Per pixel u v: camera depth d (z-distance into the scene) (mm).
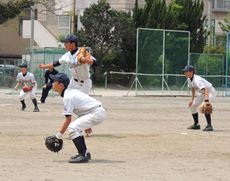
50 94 52938
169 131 26844
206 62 63312
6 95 52625
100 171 16203
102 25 74688
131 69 76062
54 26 89750
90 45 74875
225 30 90625
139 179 15078
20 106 40156
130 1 85375
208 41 91562
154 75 58594
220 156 19469
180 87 59250
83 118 17625
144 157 19031
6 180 14617
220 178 15500
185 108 42188
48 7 76625
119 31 75062
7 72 65312
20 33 92438
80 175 15500
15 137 23531
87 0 85125
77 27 85188
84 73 20797
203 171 16531
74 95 17594
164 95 58375
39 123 29375
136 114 36406
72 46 19781
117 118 33344
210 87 27500
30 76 36906
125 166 17141
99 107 17766
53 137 17547
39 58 58094
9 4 73562
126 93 61531
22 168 16453
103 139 23438
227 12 98625
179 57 59375
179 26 78625
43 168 16531
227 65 61688
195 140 23578
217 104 47875
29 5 74438
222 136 25141
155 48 58688
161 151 20453
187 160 18531
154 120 32625
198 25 80688
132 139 23531
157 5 77375
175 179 15195
